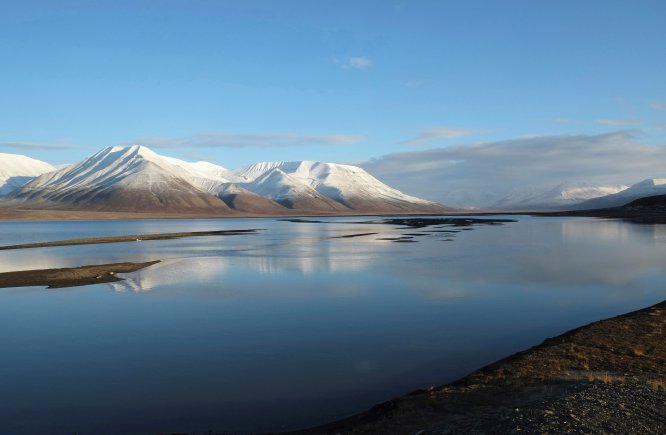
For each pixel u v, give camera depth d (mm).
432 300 34500
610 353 20031
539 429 12422
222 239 103062
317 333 26703
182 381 20016
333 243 87000
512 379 17609
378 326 27859
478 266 51281
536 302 33125
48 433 15805
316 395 18219
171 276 47719
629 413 13242
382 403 16719
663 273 44562
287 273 49125
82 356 23484
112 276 47688
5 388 19609
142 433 15664
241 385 19406
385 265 53750
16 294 39062
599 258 56500
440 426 13883
